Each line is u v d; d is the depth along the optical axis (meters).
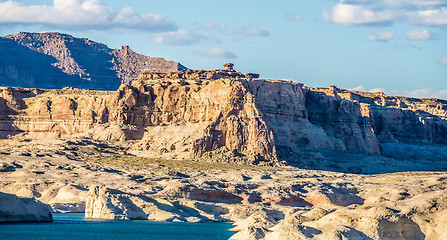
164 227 154.88
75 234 141.00
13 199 151.25
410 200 146.25
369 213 134.25
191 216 171.00
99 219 163.25
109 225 154.38
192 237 142.88
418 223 135.00
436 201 141.88
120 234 143.75
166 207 172.25
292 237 125.44
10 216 150.62
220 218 172.50
